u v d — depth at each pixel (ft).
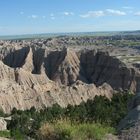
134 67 547.90
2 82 426.10
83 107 232.12
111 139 54.70
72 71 611.47
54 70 631.15
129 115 68.28
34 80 503.61
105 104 242.37
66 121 59.21
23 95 388.98
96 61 612.70
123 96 257.14
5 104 362.12
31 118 233.96
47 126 57.77
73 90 410.31
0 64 510.17
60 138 55.57
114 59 576.20
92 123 61.21
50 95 389.19
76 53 650.84
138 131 55.72
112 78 539.70
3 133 123.65
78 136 55.06
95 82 578.66
